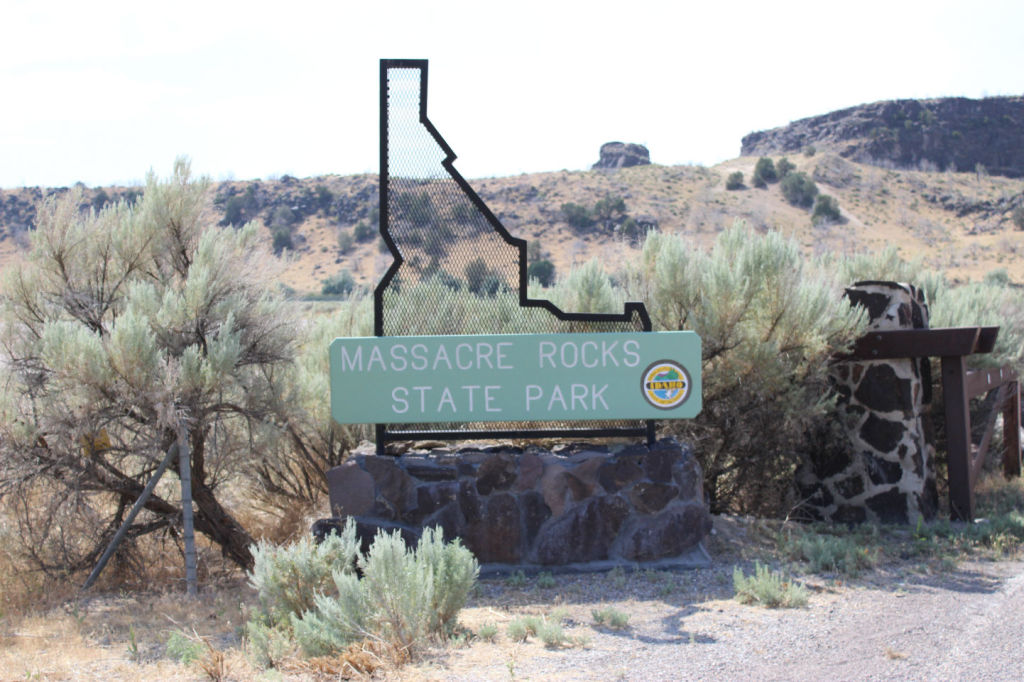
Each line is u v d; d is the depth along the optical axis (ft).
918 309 34.55
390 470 25.40
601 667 16.29
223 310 30.42
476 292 26.76
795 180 303.68
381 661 16.34
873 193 319.47
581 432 26.14
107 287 31.63
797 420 32.01
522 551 25.30
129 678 16.78
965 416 32.12
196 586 27.55
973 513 32.32
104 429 29.04
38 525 28.30
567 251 245.45
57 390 27.94
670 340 26.08
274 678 15.72
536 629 18.86
